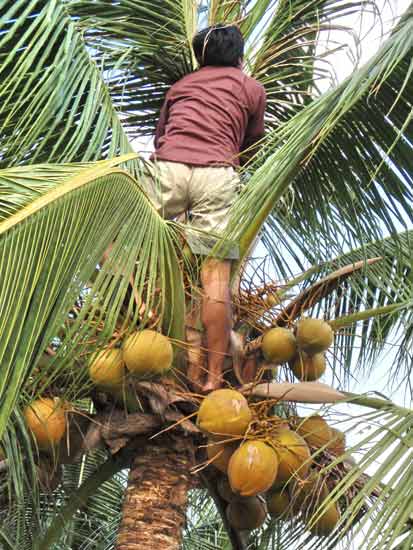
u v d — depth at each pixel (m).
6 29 4.93
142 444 4.45
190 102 4.96
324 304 5.14
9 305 3.34
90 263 3.79
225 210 4.71
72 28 5.00
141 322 4.28
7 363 3.34
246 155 5.32
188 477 4.45
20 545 4.79
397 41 4.28
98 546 6.06
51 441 4.23
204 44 5.14
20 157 4.56
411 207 4.95
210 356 4.43
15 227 3.44
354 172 5.05
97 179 3.88
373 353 5.51
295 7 5.87
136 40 5.69
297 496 4.42
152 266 4.03
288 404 4.74
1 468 4.52
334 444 4.43
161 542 4.31
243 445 4.09
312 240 5.25
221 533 6.48
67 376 4.27
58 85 4.71
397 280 5.41
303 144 4.31
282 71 5.96
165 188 4.74
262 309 4.73
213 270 4.48
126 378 4.20
